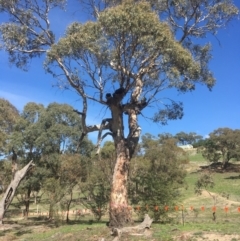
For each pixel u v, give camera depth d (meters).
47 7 19.42
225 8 19.06
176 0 18.64
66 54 16.23
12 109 36.50
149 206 21.12
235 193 41.88
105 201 24.94
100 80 17.70
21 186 30.56
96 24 15.41
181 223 19.81
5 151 31.02
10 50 19.44
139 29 14.87
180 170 33.59
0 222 13.70
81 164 26.72
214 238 13.38
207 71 20.94
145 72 17.89
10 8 18.97
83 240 15.40
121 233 15.30
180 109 20.36
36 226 23.02
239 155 63.19
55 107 33.12
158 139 39.75
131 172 28.86
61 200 25.61
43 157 31.08
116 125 18.12
